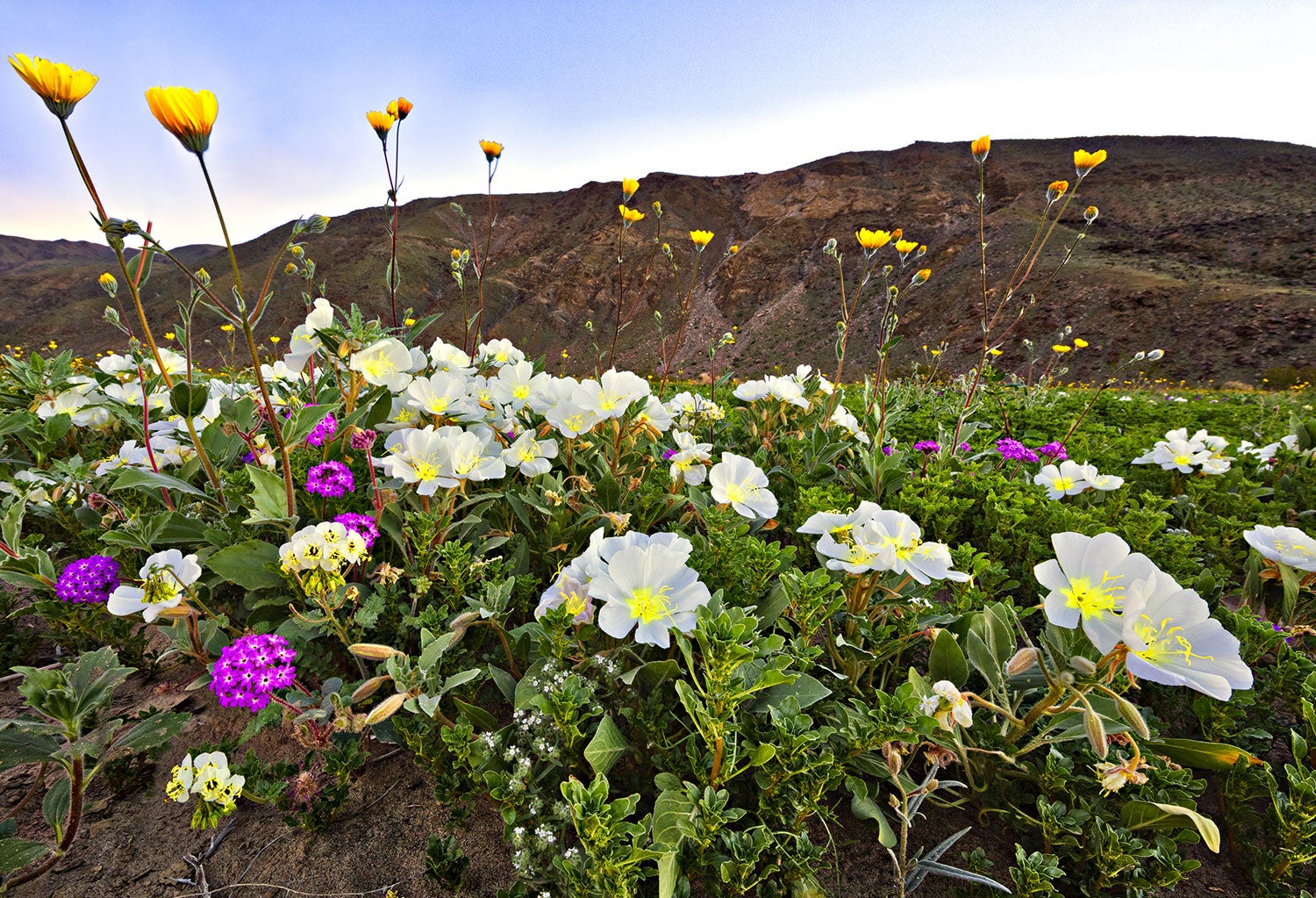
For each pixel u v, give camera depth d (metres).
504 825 1.65
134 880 1.48
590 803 1.17
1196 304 58.91
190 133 1.42
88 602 1.95
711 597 1.59
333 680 1.68
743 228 173.62
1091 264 73.06
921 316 79.38
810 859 1.35
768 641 1.48
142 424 2.48
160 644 2.31
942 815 1.71
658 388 4.47
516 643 1.88
